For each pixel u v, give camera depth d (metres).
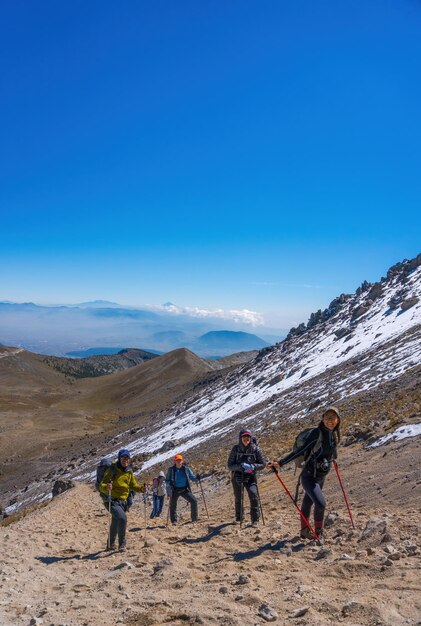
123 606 6.43
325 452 8.51
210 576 7.46
